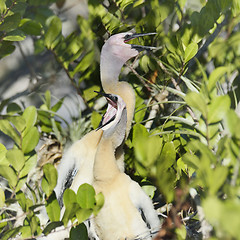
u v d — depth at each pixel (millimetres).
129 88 9570
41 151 10508
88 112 11422
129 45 9742
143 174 8578
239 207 4758
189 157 6793
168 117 9242
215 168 5832
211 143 7078
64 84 11727
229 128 5891
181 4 10000
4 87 12547
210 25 9195
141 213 8414
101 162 8195
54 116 11531
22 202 7629
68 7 12008
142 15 11070
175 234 6879
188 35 9312
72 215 7137
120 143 8266
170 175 8039
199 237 7594
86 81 10773
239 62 8859
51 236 8328
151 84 10383
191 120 9477
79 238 7430
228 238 5012
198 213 7875
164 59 10219
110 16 10281
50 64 11430
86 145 9141
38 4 9742
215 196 5582
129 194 8250
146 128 9789
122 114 8148
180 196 6871
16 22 9031
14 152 7629
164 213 9242
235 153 6098
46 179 7410
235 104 8719
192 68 10367
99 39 10758
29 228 7508
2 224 8156
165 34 10250
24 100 11898
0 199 7785
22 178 7863
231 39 7191
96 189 8312
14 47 9688
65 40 9883
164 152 8195
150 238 8211
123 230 8211
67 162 9117
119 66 9695
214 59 9367
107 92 9773
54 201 7453
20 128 8172
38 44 9891
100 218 8258
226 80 9766
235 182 5895
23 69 12477
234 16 8852
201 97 6637
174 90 9555
